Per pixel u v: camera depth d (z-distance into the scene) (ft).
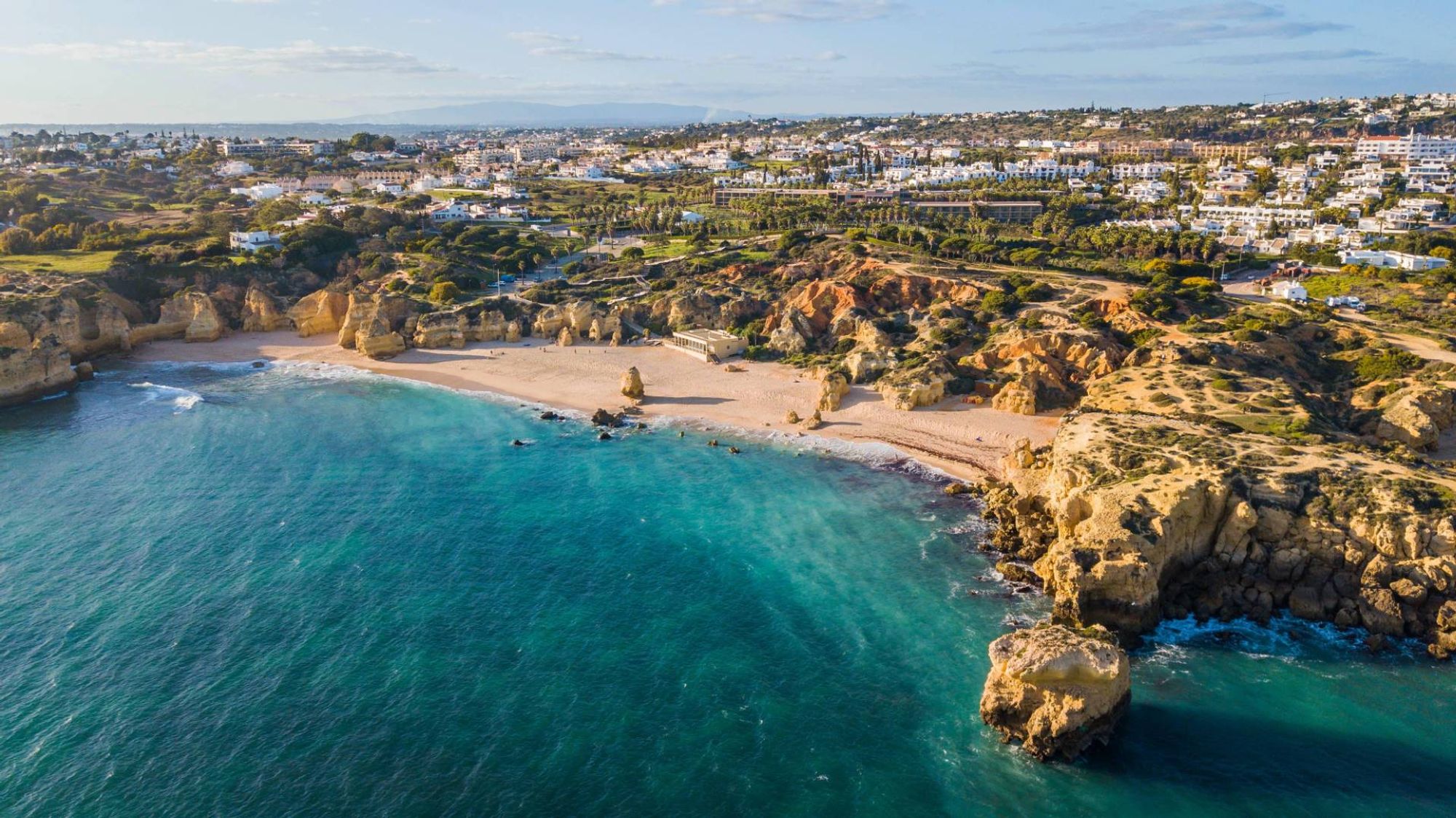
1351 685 215.92
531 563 281.95
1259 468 264.11
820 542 294.46
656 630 243.19
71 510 320.70
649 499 330.54
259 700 212.23
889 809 180.75
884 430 389.19
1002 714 201.16
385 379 494.18
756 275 608.19
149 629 241.96
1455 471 269.64
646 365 502.38
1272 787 184.44
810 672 224.53
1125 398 363.35
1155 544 241.14
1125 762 192.03
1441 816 176.24
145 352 550.36
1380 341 411.34
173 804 179.83
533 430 408.46
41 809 178.09
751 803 182.19
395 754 194.70
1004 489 319.88
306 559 283.79
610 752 196.24
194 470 360.07
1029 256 591.78
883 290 532.73
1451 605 226.58
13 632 239.91
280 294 627.05
